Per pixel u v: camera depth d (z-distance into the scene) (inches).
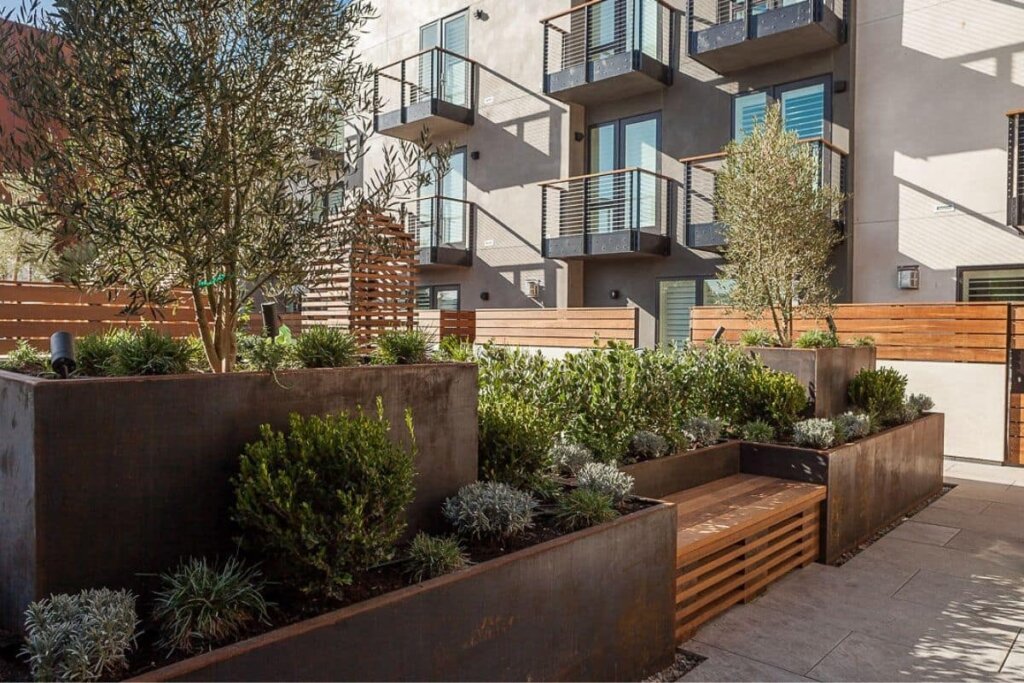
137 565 79.0
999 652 129.2
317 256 101.8
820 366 234.7
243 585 78.5
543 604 100.1
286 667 71.8
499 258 495.2
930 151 342.0
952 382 319.6
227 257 92.2
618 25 442.9
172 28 90.9
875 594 158.4
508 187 489.7
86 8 84.2
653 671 120.8
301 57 101.9
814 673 121.1
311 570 82.2
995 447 311.0
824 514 181.9
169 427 81.8
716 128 411.8
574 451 155.9
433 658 85.5
